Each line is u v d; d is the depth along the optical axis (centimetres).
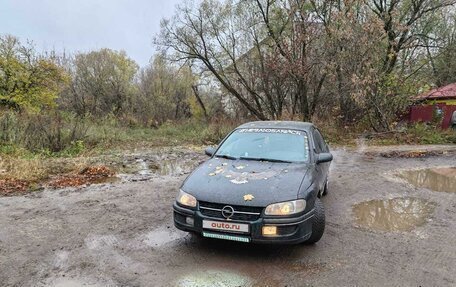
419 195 765
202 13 2364
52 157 1195
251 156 547
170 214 615
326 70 1847
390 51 1858
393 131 1806
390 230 550
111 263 427
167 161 1216
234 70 2433
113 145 1600
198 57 2448
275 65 2012
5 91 2164
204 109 3203
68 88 3053
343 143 1709
